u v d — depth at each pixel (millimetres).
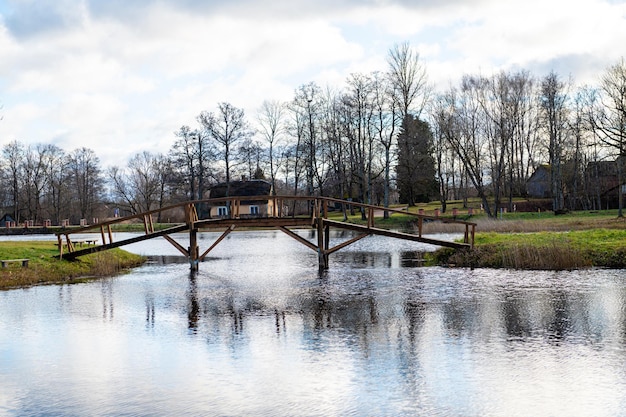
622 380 12258
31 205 103562
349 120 73125
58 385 12805
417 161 68750
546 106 69062
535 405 11102
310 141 78000
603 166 76875
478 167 65562
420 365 13492
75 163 108812
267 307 20844
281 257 39719
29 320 19109
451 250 32938
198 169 84000
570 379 12375
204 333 17094
